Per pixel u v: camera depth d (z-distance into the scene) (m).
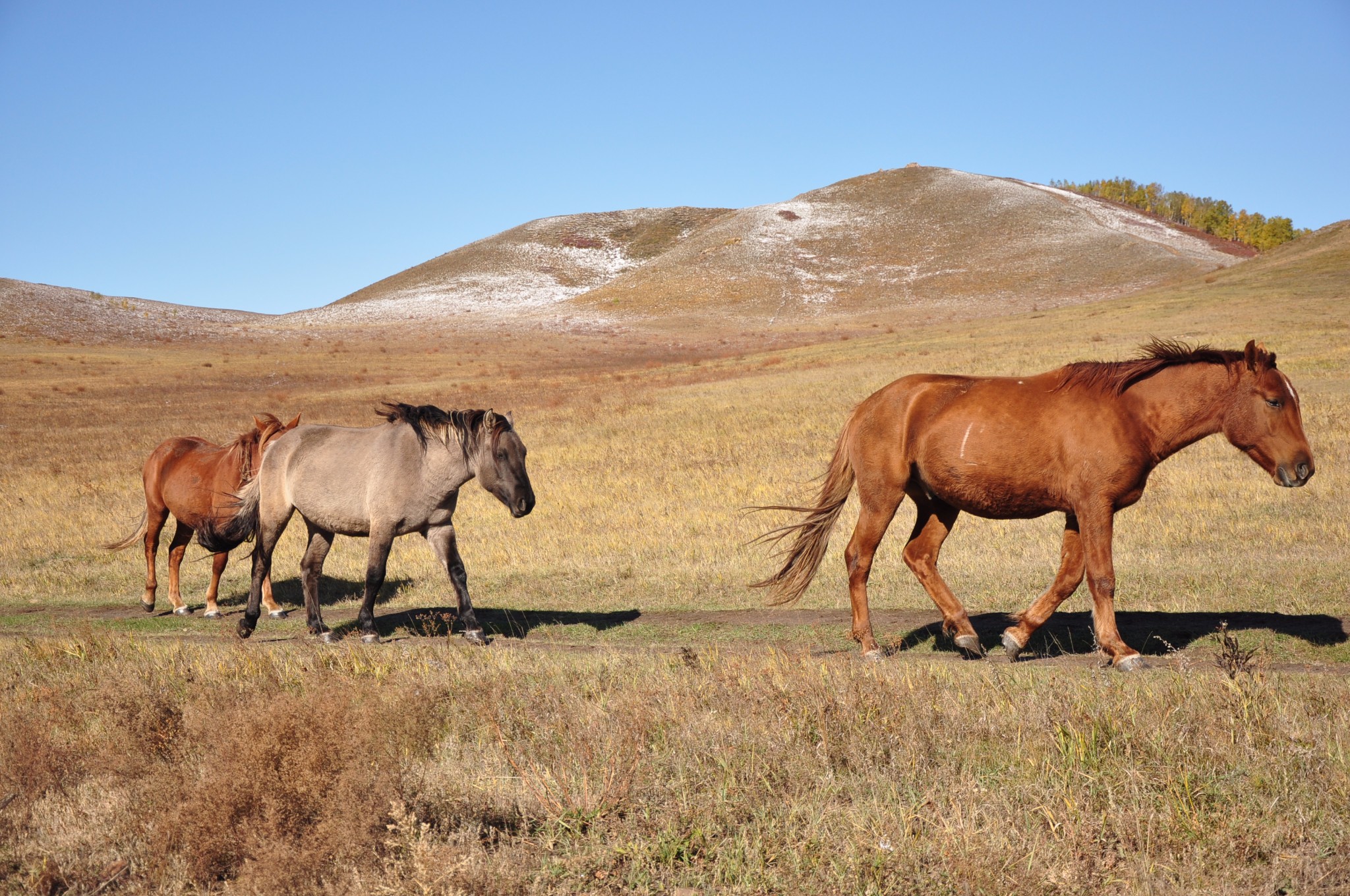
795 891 3.52
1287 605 8.24
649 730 5.13
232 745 4.26
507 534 15.24
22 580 13.69
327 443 9.38
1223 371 6.81
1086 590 9.65
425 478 9.01
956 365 34.69
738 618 9.55
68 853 4.02
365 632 9.11
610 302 112.31
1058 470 7.05
